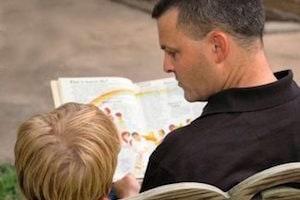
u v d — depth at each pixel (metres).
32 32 6.92
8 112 5.27
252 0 1.93
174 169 1.84
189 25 1.94
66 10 7.58
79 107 1.74
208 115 1.92
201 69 1.97
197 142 1.85
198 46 1.95
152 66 6.25
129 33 7.04
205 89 2.00
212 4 1.91
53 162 1.59
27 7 7.62
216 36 1.92
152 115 2.50
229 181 1.82
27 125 1.66
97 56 6.42
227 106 1.91
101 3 7.86
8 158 4.59
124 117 2.46
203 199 1.66
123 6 7.81
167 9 1.97
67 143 1.62
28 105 5.40
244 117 1.89
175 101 2.55
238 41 1.92
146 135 2.46
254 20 1.92
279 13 7.52
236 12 1.91
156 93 2.56
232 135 1.86
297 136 1.92
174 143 1.88
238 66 1.95
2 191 4.11
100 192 1.65
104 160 1.64
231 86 1.97
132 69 6.19
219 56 1.94
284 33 7.18
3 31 6.92
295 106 1.94
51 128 1.65
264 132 1.88
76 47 6.60
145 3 7.82
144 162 2.40
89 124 1.67
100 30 7.07
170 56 2.03
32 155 1.62
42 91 5.67
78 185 1.59
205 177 1.81
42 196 1.63
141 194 1.62
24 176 1.65
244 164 1.85
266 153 1.88
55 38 6.79
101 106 2.45
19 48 6.51
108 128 1.70
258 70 1.96
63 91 2.46
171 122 2.49
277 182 1.71
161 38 2.01
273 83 1.92
